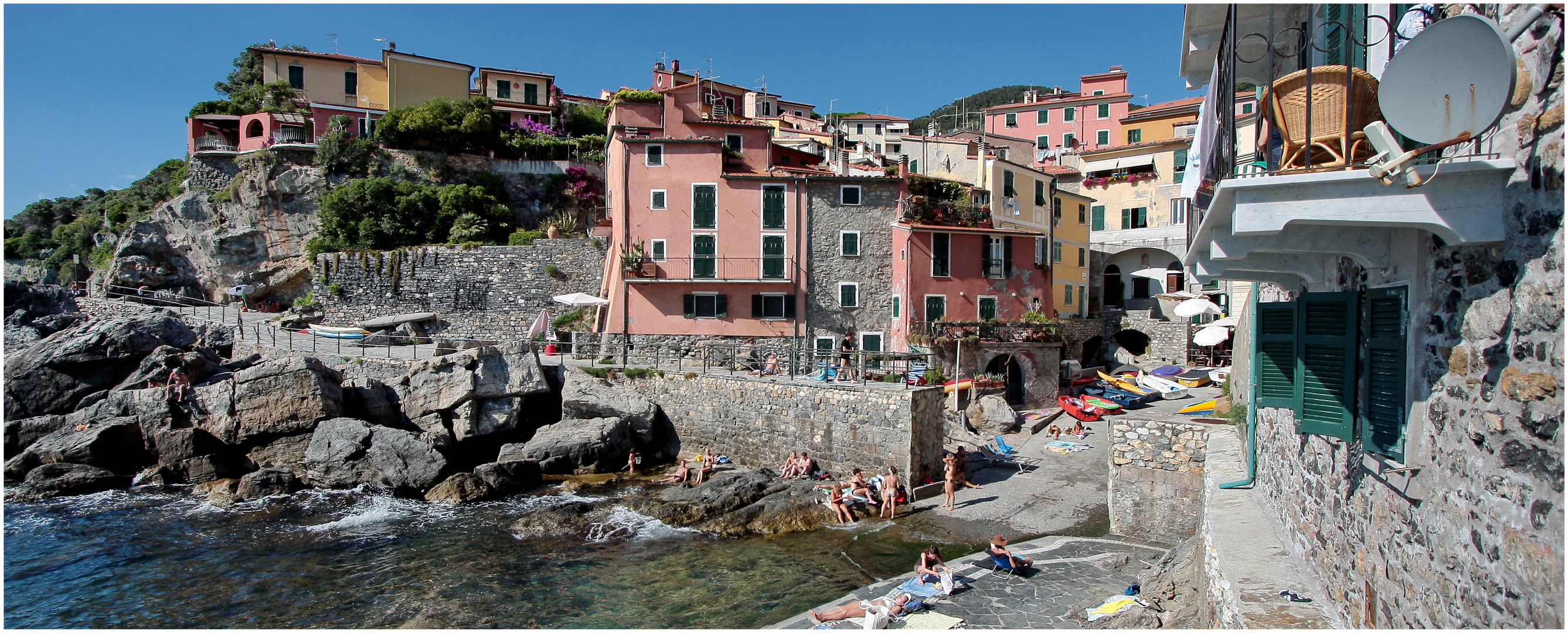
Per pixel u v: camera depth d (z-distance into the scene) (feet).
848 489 80.02
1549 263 12.46
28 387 113.09
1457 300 16.06
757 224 131.54
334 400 103.91
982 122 288.92
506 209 176.04
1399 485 18.78
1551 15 12.80
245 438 100.07
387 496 90.33
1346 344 22.27
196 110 195.93
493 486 89.51
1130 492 59.93
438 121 180.14
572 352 136.36
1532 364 12.94
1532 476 12.80
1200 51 43.91
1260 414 39.63
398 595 59.77
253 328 151.53
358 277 162.09
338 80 199.00
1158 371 138.62
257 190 177.06
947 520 75.25
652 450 108.78
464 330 155.12
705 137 135.44
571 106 224.74
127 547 72.08
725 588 59.52
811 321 130.72
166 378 109.60
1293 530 29.81
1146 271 175.32
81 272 217.77
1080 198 173.37
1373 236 19.94
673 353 129.18
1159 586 43.32
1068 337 139.03
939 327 116.78
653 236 132.05
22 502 87.40
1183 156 174.40
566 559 66.90
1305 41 29.40
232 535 75.61
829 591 58.49
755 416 99.60
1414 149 15.83
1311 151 20.04
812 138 216.54
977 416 108.17
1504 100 13.11
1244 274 30.63
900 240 128.77
